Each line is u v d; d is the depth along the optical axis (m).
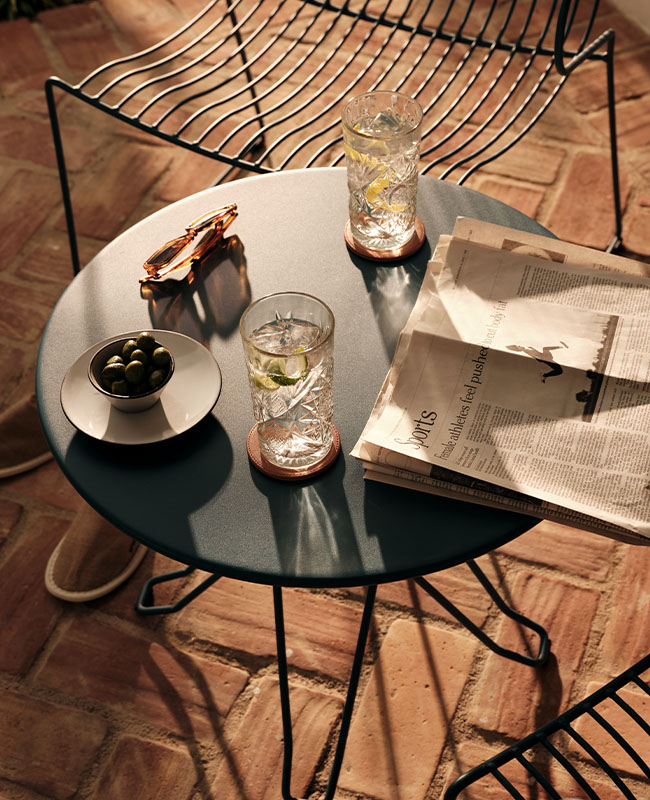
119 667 1.28
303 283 0.96
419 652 1.28
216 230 1.00
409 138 0.87
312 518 0.76
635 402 0.81
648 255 1.80
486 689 1.24
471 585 1.35
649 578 1.34
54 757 1.19
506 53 2.25
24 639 1.32
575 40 2.30
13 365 1.68
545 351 0.86
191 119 1.42
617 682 0.78
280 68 2.27
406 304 0.94
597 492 0.75
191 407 0.84
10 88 2.31
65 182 1.51
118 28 2.48
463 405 0.82
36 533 1.45
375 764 1.17
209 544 0.75
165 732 1.21
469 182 1.95
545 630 1.27
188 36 2.43
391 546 0.74
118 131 2.16
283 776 1.12
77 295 0.97
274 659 1.28
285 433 0.77
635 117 2.10
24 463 1.53
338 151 2.03
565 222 1.87
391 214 0.95
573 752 1.17
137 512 0.77
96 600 1.36
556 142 2.04
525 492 0.75
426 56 2.26
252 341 0.74
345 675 1.26
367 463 0.78
